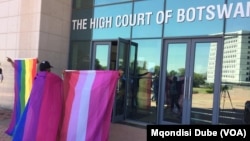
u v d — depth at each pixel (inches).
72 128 202.2
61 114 211.5
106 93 195.8
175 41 330.3
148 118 350.0
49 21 414.3
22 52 423.2
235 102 283.9
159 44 343.0
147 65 352.8
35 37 406.6
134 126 335.9
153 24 348.8
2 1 458.3
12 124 274.2
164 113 336.2
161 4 342.3
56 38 423.8
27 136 217.0
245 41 280.1
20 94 269.3
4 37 453.1
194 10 315.3
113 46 389.1
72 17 441.7
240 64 282.8
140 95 358.3
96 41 407.2
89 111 197.8
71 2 443.5
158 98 339.3
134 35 366.0
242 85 280.8
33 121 217.5
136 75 362.6
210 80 301.6
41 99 218.4
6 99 441.1
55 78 218.7
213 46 301.3
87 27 420.2
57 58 425.7
